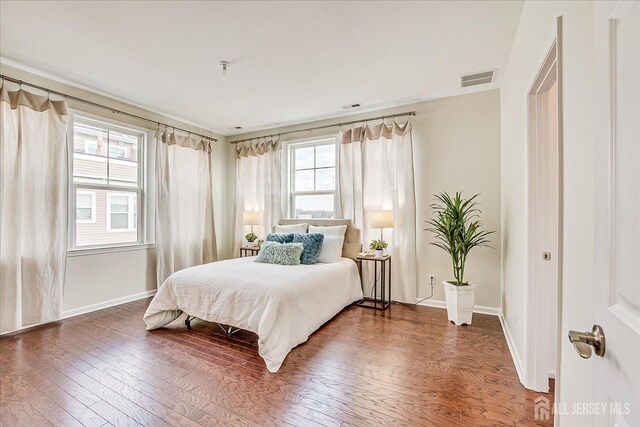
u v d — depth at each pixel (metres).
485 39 2.44
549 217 1.89
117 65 2.88
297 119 4.54
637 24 0.55
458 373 2.13
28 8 2.06
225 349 2.53
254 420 1.65
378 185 4.05
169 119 4.44
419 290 3.84
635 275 0.55
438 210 3.71
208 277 2.84
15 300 2.79
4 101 2.77
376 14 2.13
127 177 3.96
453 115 3.64
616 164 0.63
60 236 3.11
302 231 4.21
